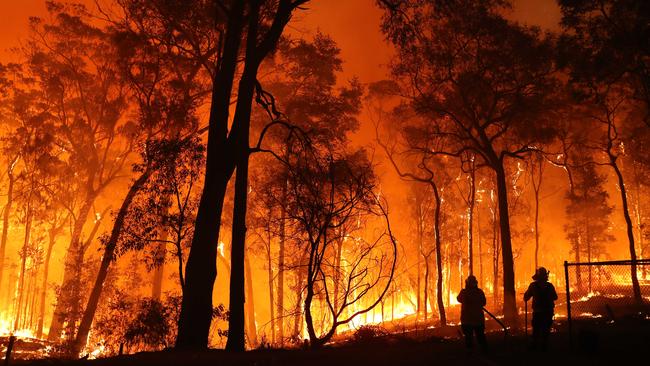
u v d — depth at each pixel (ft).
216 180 59.00
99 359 46.11
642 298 96.68
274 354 45.73
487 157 112.27
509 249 98.58
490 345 45.98
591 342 38.27
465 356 38.93
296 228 73.56
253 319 132.46
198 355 45.80
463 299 41.01
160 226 67.62
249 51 63.00
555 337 51.08
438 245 119.44
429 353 41.73
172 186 65.92
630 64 90.07
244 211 58.85
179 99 92.63
